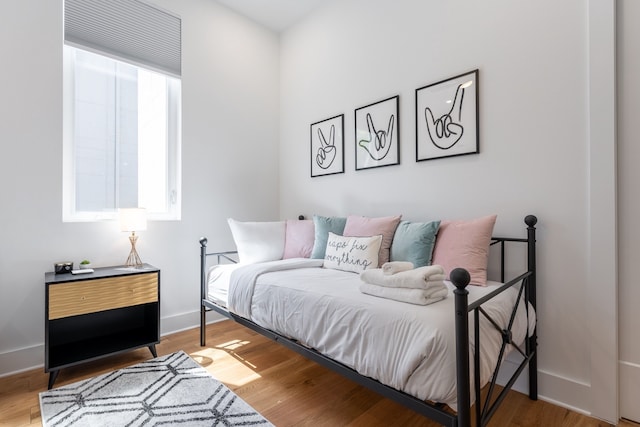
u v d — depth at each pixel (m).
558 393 1.69
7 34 1.98
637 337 1.50
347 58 2.78
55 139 2.15
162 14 2.66
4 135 1.97
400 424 1.50
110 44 2.40
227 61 3.06
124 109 2.56
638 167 1.50
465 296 1.02
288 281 1.85
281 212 3.44
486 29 1.95
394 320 1.25
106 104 2.47
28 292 2.06
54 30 2.14
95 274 2.07
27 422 1.51
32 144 2.06
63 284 1.89
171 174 2.79
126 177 2.57
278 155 3.48
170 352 2.29
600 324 1.56
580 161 1.63
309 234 2.70
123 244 2.44
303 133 3.21
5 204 1.98
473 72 1.99
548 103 1.73
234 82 3.11
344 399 1.71
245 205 3.19
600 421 1.54
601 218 1.55
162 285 2.66
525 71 1.80
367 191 2.63
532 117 1.78
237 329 2.78
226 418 1.52
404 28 2.37
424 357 1.11
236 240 2.63
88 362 2.11
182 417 1.53
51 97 2.13
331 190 2.94
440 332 1.11
